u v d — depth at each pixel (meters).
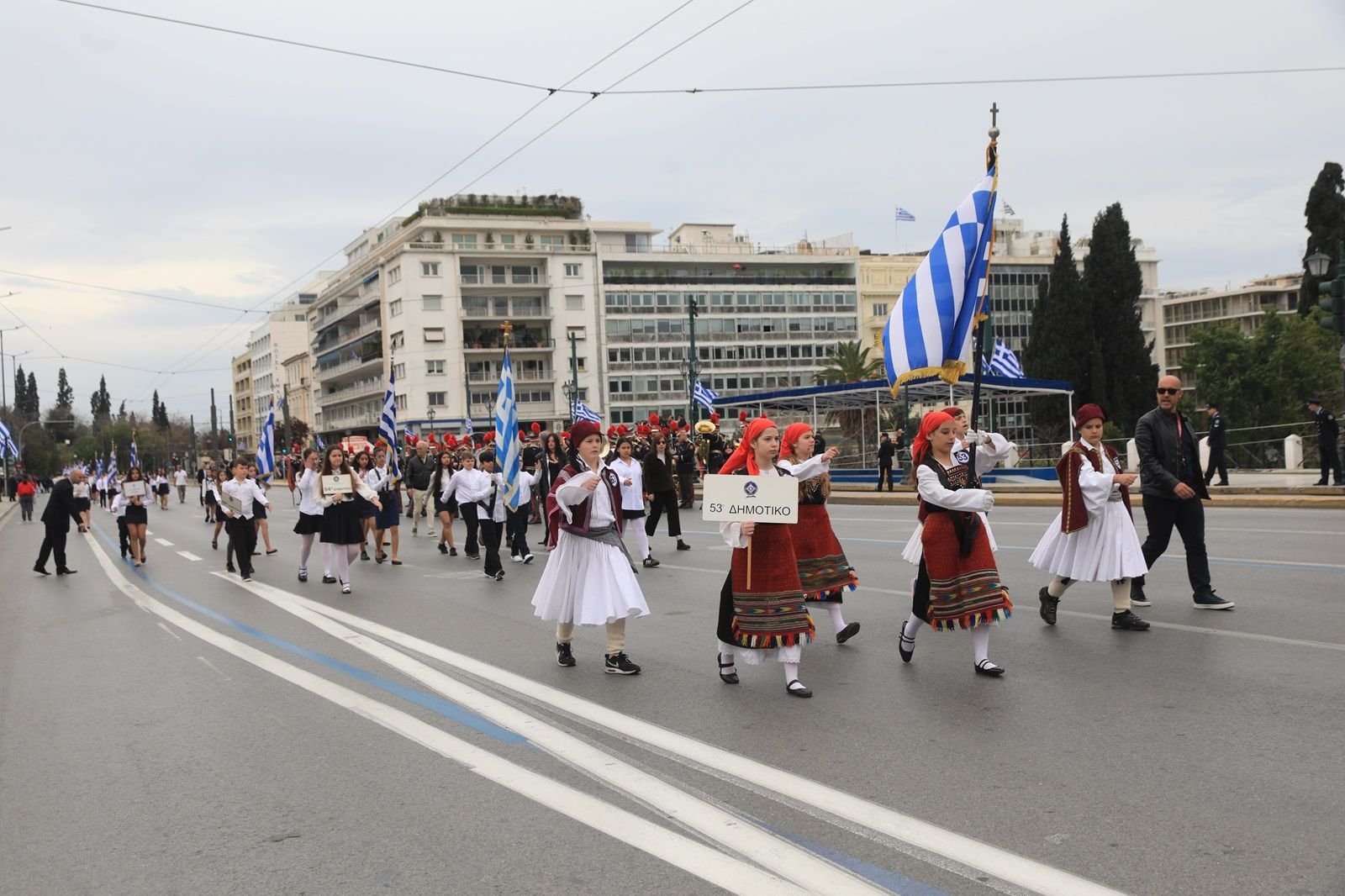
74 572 16.58
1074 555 8.02
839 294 88.69
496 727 6.02
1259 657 6.85
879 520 19.12
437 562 15.59
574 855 4.12
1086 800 4.46
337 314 91.75
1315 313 50.25
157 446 130.38
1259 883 3.64
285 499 44.50
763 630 6.51
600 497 7.29
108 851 4.39
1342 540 12.62
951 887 3.70
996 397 31.52
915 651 7.70
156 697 7.16
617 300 83.00
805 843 4.14
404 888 3.88
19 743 6.14
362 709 6.54
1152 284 109.12
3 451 57.38
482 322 79.50
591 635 8.90
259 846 4.36
